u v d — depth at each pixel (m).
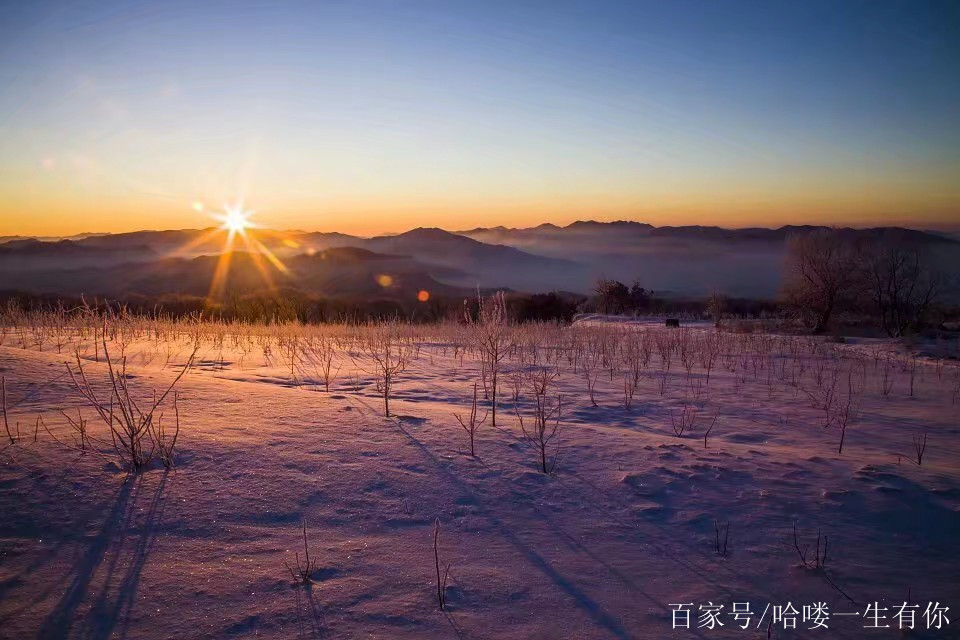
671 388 9.82
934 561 3.68
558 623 2.88
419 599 3.00
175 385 6.64
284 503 3.91
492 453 5.16
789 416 7.93
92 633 2.58
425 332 18.34
